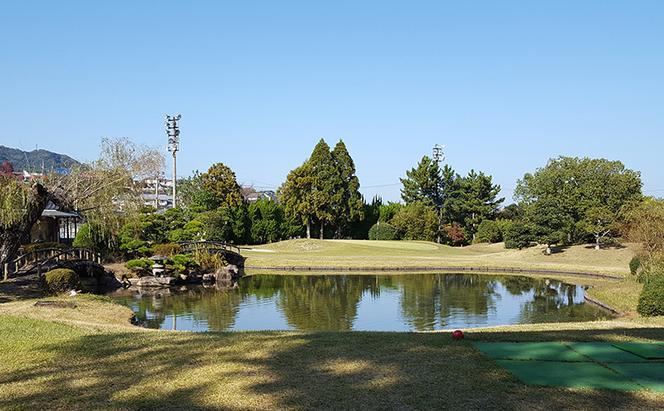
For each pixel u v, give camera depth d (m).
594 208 38.84
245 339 8.20
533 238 40.72
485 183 60.16
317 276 30.88
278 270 33.94
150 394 5.63
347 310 19.28
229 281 28.44
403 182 63.88
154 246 30.98
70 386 5.94
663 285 13.84
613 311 18.27
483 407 5.17
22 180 20.61
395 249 43.97
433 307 19.92
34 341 8.15
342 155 54.03
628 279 22.94
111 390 5.78
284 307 20.02
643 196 40.16
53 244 26.48
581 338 8.02
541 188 41.81
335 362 6.75
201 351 7.41
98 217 27.84
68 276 17.50
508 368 6.41
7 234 18.78
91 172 27.92
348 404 5.29
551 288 25.62
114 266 28.22
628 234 25.33
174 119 41.31
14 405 5.36
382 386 5.80
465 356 7.00
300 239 47.50
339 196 52.59
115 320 12.70
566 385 5.76
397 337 8.34
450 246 54.06
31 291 16.50
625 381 5.88
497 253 43.12
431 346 7.59
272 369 6.46
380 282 27.98
